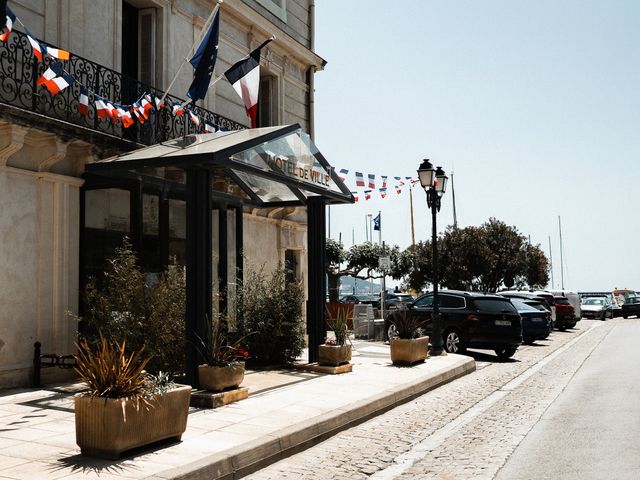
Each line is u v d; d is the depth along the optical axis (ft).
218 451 20.79
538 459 21.74
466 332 57.41
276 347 43.06
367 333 74.13
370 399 31.32
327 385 35.81
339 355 41.45
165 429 21.33
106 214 37.47
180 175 42.47
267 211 57.41
